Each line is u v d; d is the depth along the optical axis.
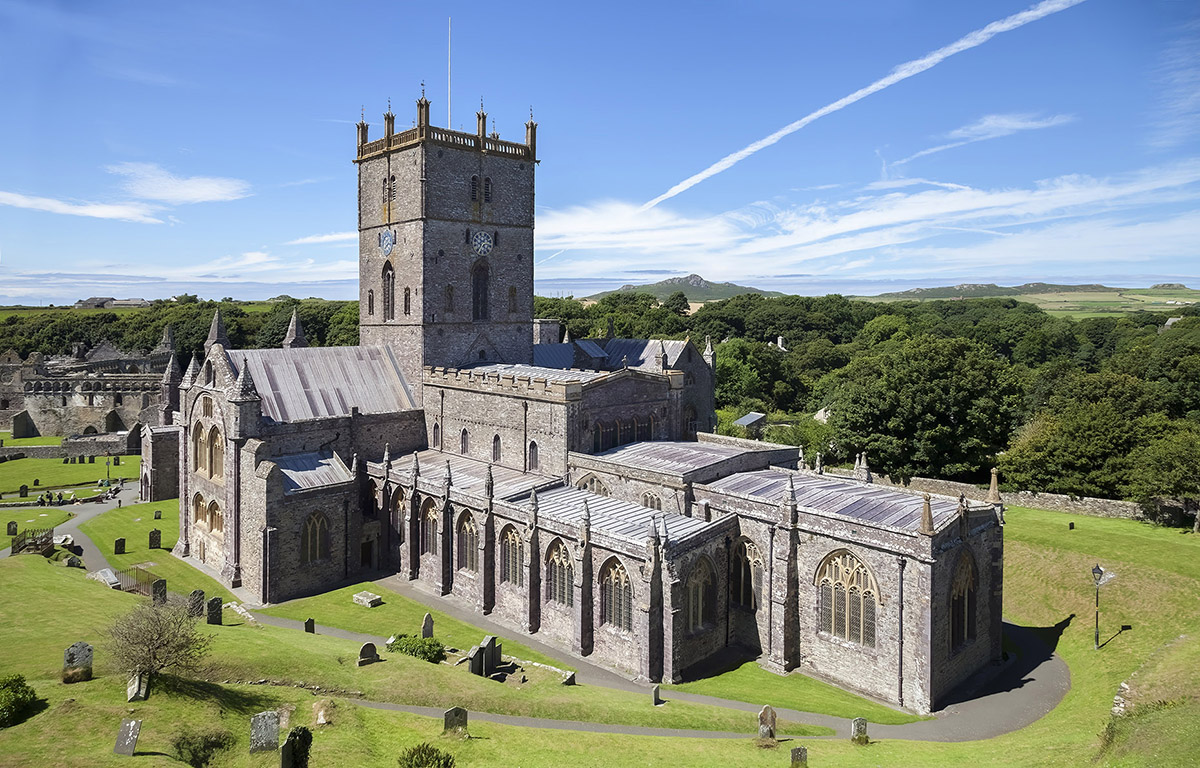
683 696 50.69
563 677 50.59
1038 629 65.19
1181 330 152.62
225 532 71.62
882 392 101.19
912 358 101.81
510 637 60.59
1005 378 103.75
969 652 54.66
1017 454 97.56
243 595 68.06
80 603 53.97
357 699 43.62
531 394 73.50
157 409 160.12
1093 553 71.62
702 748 40.38
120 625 39.41
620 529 56.94
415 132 82.38
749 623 59.34
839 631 54.41
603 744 40.06
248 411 69.94
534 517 60.72
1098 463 92.38
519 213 92.88
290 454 74.81
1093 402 108.25
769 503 57.31
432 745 38.00
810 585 55.69
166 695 38.28
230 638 49.50
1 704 33.81
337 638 55.47
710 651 58.28
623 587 55.47
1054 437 95.12
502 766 36.28
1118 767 34.00
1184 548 70.75
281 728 38.94
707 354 111.69
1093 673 55.47
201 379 76.31
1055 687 53.72
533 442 74.19
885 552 51.06
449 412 82.88
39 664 40.84
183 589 68.56
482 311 90.25
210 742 35.81
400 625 61.72
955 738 45.78
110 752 32.34
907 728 46.97
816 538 55.12
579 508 62.75
